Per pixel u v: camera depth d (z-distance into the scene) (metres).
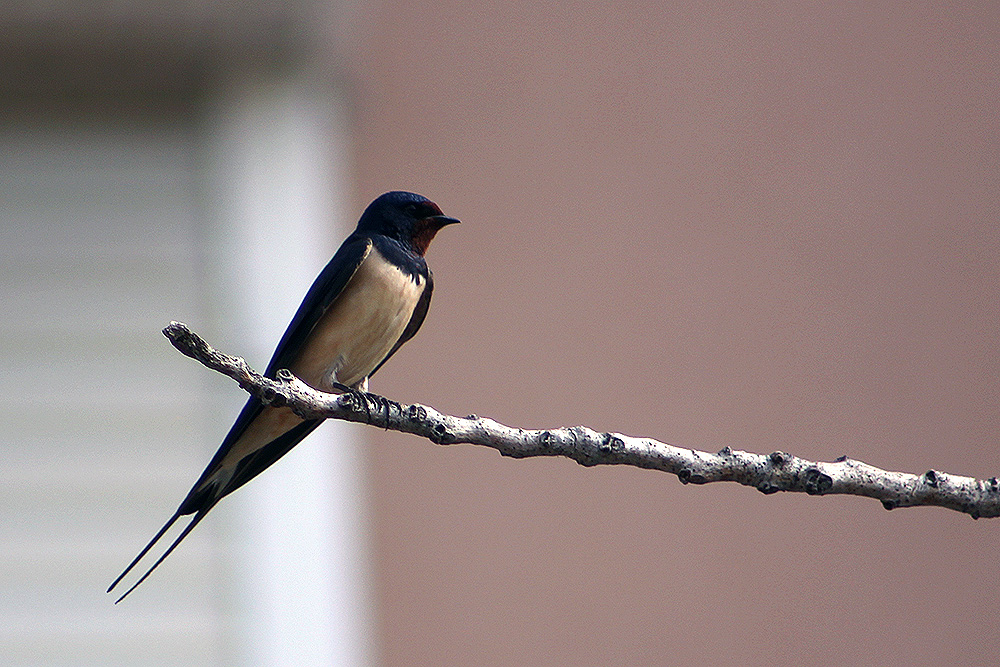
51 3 10.80
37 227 11.43
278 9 11.23
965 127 14.19
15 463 10.84
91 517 10.81
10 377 11.02
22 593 10.61
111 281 11.36
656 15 13.62
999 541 12.77
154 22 11.10
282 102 11.77
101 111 11.72
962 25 14.43
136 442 11.00
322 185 11.84
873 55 14.27
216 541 10.84
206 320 11.37
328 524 10.94
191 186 11.66
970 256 13.77
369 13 12.67
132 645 10.58
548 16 13.24
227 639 10.65
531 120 12.94
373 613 11.27
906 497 4.89
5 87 11.48
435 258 12.43
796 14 14.07
